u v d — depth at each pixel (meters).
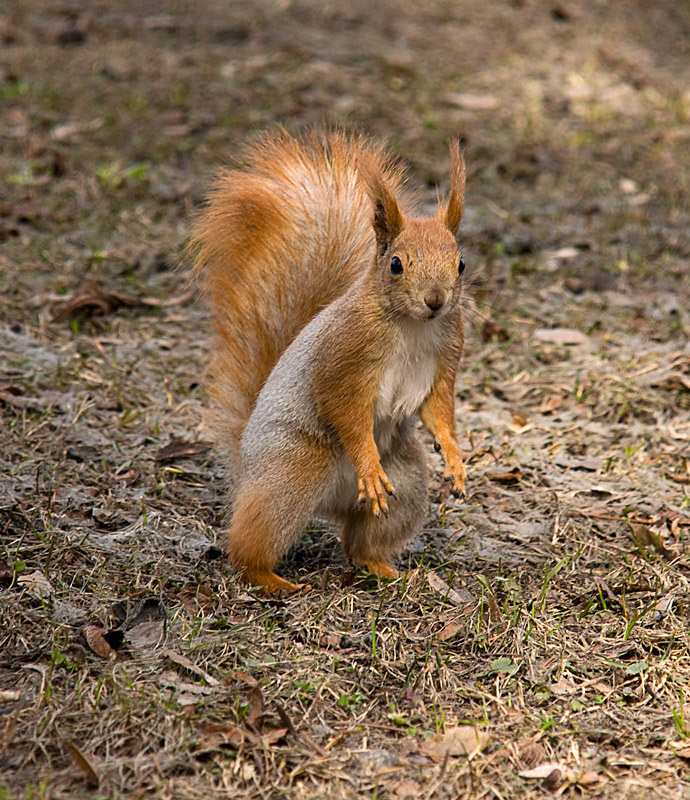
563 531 8.40
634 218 14.78
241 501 7.46
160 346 11.24
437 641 6.82
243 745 5.65
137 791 5.30
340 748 5.76
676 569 7.89
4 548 7.51
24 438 9.12
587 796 5.49
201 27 20.83
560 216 14.80
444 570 7.84
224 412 8.33
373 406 7.18
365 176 6.95
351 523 7.81
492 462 9.48
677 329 12.01
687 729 6.07
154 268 12.80
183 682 6.21
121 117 16.78
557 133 17.58
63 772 5.39
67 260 12.76
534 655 6.73
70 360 10.66
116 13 21.25
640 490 9.07
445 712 6.13
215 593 7.23
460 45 21.28
